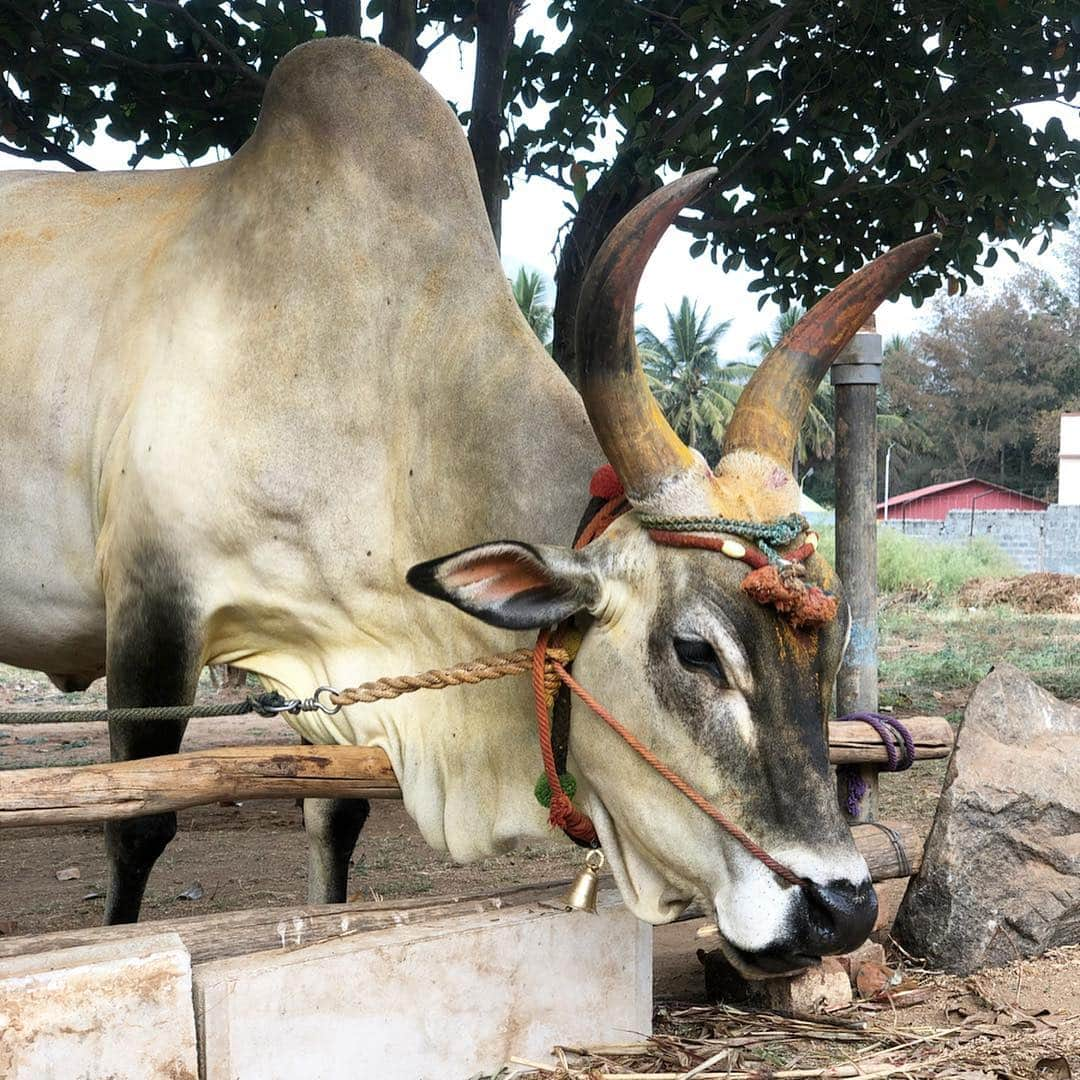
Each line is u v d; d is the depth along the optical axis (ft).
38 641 12.94
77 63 19.02
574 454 10.03
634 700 8.62
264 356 11.10
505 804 10.17
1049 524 86.43
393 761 10.80
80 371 12.11
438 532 10.57
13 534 12.49
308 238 11.26
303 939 9.14
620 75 19.74
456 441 10.48
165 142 20.56
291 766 10.20
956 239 21.34
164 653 11.20
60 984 7.73
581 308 8.39
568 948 9.66
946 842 11.53
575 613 9.09
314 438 10.95
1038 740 12.58
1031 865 11.69
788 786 8.11
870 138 21.45
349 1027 8.72
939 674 36.65
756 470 8.59
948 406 164.25
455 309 10.95
